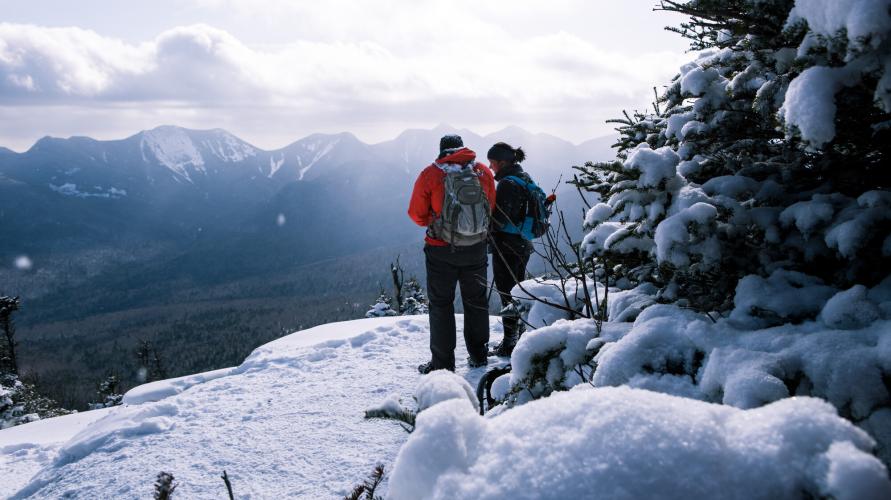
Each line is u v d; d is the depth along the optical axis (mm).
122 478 2939
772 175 2002
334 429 3252
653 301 1890
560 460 668
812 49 1351
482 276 3908
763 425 671
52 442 4617
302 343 5414
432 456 753
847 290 1452
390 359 4559
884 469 566
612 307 2094
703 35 2070
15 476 3951
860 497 546
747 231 1794
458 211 3555
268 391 4082
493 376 2359
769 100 1684
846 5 1182
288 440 3172
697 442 655
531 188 3855
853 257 1488
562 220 2328
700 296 1758
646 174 1812
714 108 1994
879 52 1238
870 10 1123
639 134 2756
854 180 1778
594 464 646
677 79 2488
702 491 612
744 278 1665
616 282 2613
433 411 834
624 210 1974
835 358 1227
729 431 688
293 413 3582
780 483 611
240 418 3598
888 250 1476
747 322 1549
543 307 2791
